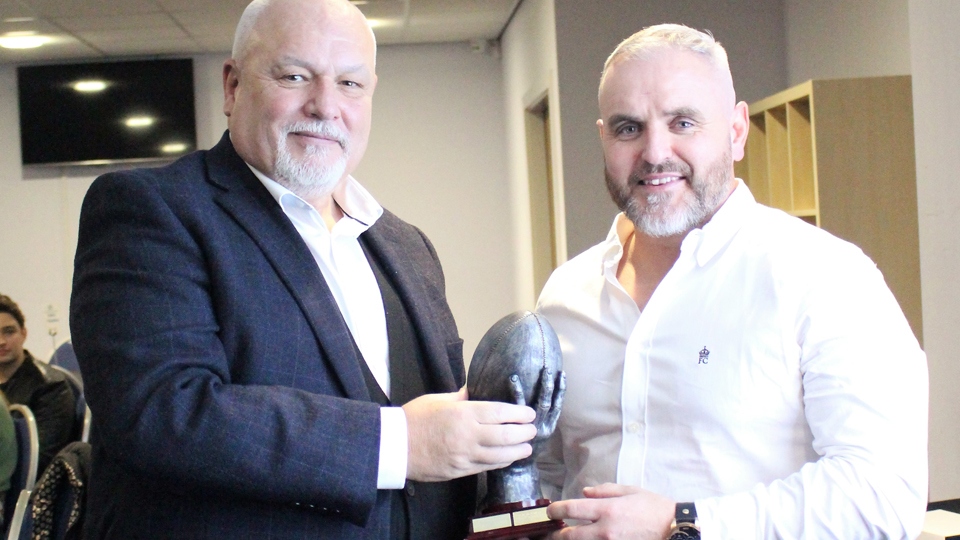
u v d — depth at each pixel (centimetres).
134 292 119
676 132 141
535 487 133
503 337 128
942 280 229
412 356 146
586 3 428
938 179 228
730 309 141
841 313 133
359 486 115
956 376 225
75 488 231
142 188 126
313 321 128
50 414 356
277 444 113
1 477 287
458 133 693
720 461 139
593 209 432
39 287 676
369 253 152
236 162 138
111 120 668
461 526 147
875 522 123
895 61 324
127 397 114
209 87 680
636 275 158
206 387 115
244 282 126
